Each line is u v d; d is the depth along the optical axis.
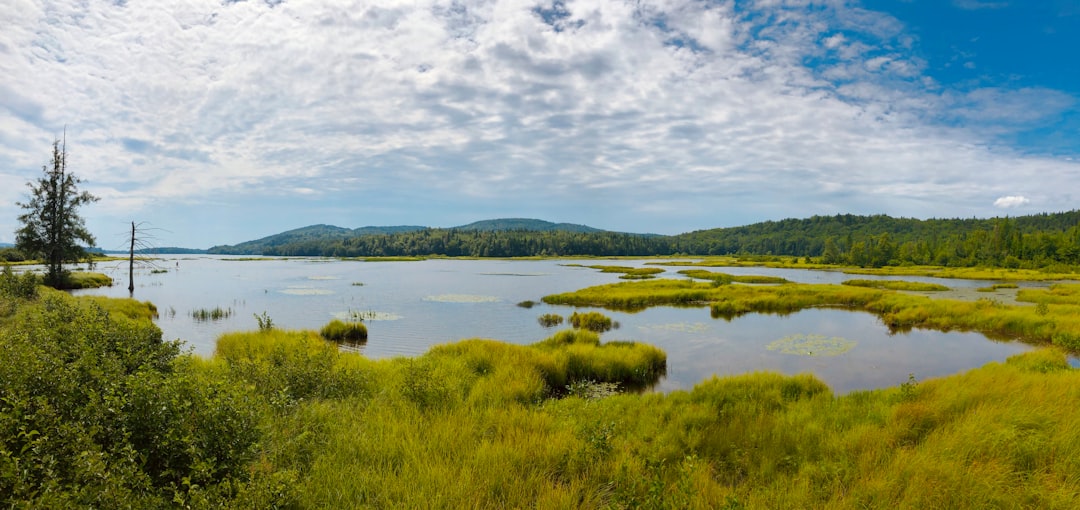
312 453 6.91
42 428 4.81
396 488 6.09
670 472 7.53
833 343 23.17
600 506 6.14
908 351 21.52
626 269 90.94
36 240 45.47
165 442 5.37
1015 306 32.78
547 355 16.70
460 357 16.09
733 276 68.56
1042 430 8.61
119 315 22.62
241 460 5.73
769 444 8.87
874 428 9.17
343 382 11.34
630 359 17.22
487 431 8.83
